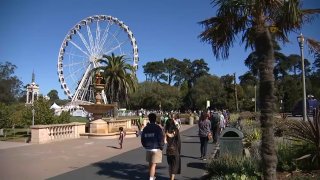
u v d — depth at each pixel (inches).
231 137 517.7
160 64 6176.2
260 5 339.3
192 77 6092.5
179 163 451.2
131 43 2476.6
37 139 922.1
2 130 1143.6
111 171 529.7
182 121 2225.6
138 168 557.3
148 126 445.4
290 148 445.1
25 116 1209.4
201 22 385.7
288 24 367.6
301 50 863.1
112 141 1018.1
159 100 4133.9
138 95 4074.8
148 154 441.7
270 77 331.0
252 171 410.0
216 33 378.6
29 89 2856.8
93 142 973.8
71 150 785.6
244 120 1348.4
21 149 788.0
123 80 2208.4
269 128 328.5
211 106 3961.6
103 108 1179.3
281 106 2224.4
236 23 373.1
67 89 2541.8
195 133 1384.1
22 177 473.7
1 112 1195.3
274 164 327.6
